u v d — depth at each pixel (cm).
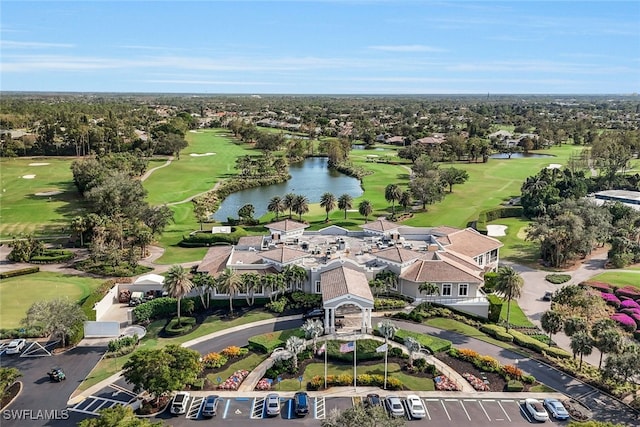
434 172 18688
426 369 7062
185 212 16200
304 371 7062
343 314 8794
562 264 11631
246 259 10044
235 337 8088
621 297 9631
